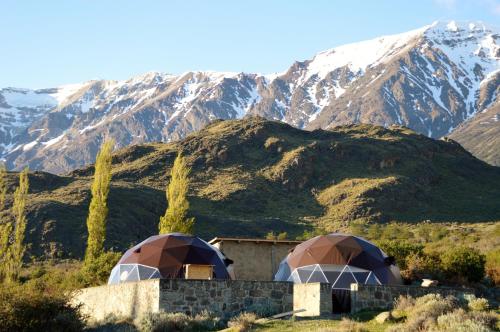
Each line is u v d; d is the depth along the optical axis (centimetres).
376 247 4112
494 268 4347
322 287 2970
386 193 12306
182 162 5919
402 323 2572
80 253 8431
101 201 5900
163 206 11062
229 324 2805
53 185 11700
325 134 16325
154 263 3972
